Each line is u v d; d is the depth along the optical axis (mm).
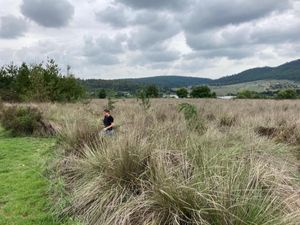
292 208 4094
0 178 7316
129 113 15250
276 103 29703
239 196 3898
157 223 4223
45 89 27328
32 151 10203
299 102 32469
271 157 6660
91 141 7578
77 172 6480
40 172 7488
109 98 20094
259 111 19062
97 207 5031
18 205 5820
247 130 8656
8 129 14266
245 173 4551
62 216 5348
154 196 4488
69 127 8352
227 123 13602
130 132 6434
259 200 3945
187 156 5316
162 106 21109
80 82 29938
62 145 8031
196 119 8727
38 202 5941
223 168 4730
